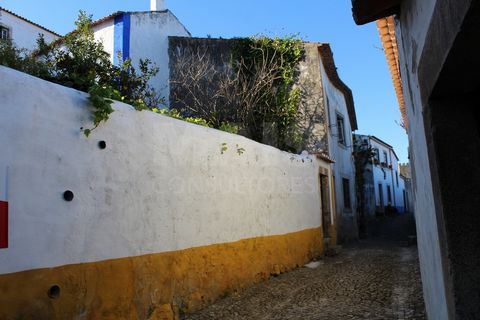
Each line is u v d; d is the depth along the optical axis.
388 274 8.64
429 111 2.82
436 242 3.13
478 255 2.54
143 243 5.17
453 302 2.56
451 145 2.71
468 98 2.75
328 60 15.24
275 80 14.31
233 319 5.80
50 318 3.79
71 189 4.19
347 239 15.79
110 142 4.78
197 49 14.07
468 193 2.63
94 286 4.34
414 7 3.18
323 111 14.32
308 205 11.12
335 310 6.12
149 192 5.37
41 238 3.80
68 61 7.62
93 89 4.54
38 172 3.84
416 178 4.51
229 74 13.98
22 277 3.57
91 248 4.37
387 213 31.95
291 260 9.62
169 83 13.52
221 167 7.21
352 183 18.31
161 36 14.02
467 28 1.88
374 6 3.85
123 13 13.22
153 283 5.27
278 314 6.02
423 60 2.89
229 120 12.90
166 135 5.84
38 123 3.89
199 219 6.45
